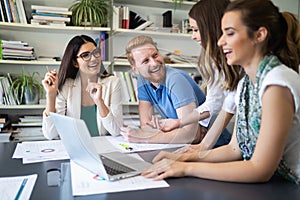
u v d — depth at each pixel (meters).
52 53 2.65
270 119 0.74
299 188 0.76
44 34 2.63
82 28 2.46
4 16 2.33
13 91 2.39
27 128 2.42
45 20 2.40
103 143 1.10
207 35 1.06
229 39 0.80
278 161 0.76
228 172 0.79
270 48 0.81
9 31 2.54
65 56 1.20
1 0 2.32
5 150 1.14
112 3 2.51
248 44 0.79
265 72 0.78
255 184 0.78
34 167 0.93
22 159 1.02
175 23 2.91
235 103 1.03
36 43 2.62
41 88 2.45
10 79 2.41
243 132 0.91
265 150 0.75
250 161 0.79
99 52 1.23
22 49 2.39
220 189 0.75
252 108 0.85
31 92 2.40
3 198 0.70
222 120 1.12
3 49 2.34
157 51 1.14
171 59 1.16
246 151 0.91
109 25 2.51
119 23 2.50
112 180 0.80
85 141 0.79
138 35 1.21
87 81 1.19
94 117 1.17
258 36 0.79
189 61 1.15
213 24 1.04
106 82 1.19
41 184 0.79
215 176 0.80
